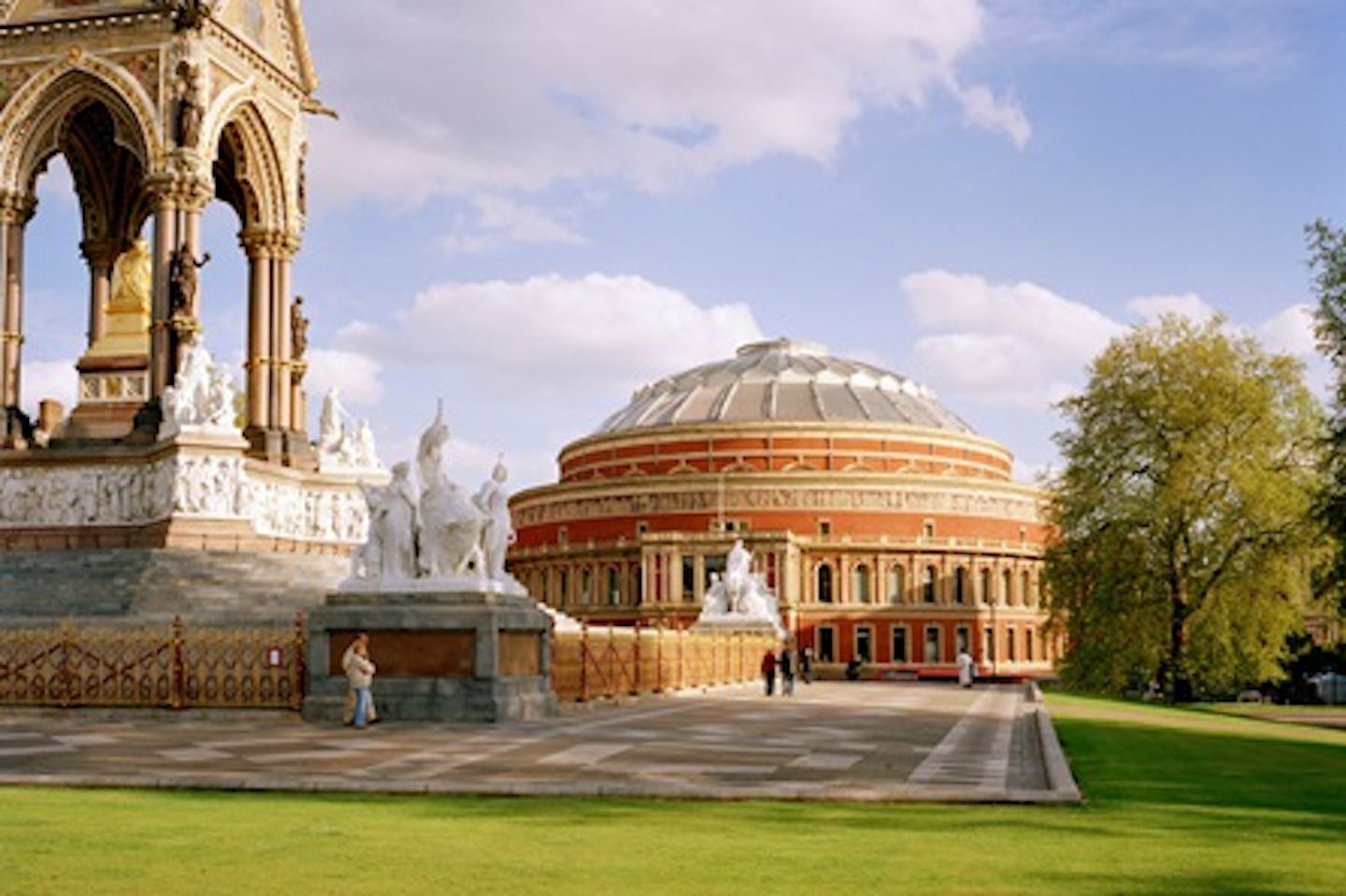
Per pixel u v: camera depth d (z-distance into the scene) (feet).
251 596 141.79
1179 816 59.06
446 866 43.78
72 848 46.78
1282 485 235.81
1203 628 241.14
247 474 162.50
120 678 115.65
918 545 467.93
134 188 192.44
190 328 161.79
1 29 167.63
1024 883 41.81
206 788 65.36
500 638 109.70
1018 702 188.65
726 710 144.66
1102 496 251.60
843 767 79.46
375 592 110.63
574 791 63.36
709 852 46.73
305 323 190.08
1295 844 51.21
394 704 107.96
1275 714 226.79
